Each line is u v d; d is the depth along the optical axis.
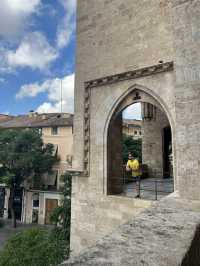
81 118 12.43
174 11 7.72
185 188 6.89
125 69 10.98
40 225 35.06
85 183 11.87
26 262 12.18
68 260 2.97
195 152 6.79
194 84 6.99
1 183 37.06
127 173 16.80
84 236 11.51
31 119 46.62
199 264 4.11
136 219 4.75
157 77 9.87
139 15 10.80
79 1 13.59
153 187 13.98
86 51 12.74
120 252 3.21
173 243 3.58
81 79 12.74
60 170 37.31
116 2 11.77
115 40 11.55
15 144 33.75
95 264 2.83
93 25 12.62
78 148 12.35
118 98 11.15
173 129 9.12
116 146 11.68
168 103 9.41
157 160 20.19
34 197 37.31
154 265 2.90
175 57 7.48
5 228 33.50
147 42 10.36
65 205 20.20
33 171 36.03
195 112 6.89
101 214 11.04
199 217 4.88
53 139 38.72
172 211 5.34
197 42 7.06
